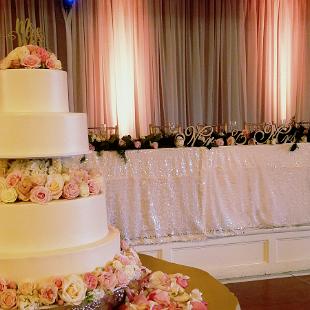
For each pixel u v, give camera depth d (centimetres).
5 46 520
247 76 620
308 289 405
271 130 454
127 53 568
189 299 208
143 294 215
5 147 206
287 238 447
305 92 639
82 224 211
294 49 634
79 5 546
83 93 551
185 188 415
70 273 201
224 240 429
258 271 439
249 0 614
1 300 191
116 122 568
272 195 439
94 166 389
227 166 426
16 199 205
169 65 584
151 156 406
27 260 196
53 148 210
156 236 411
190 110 598
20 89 213
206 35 602
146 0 570
